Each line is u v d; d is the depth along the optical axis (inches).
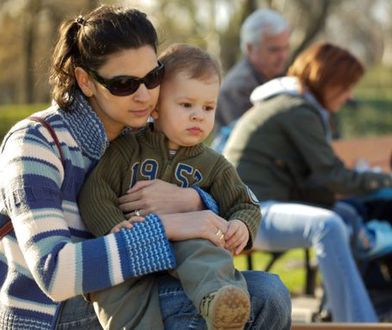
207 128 166.1
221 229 157.3
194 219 155.6
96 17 158.9
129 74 155.8
